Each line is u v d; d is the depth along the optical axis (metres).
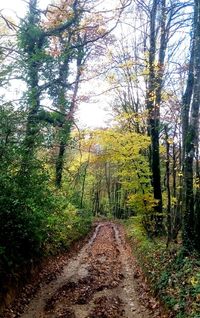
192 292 9.34
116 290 13.41
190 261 11.47
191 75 15.95
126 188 20.39
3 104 11.32
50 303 11.30
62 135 13.35
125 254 22.69
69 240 21.73
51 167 15.34
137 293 12.97
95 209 68.00
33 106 12.18
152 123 20.31
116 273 16.33
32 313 10.50
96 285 13.87
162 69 18.44
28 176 12.20
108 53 18.62
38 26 12.59
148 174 19.88
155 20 21.05
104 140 19.95
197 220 12.99
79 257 20.70
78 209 31.19
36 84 12.55
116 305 11.45
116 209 62.41
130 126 24.50
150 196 19.41
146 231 20.69
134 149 19.78
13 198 11.17
